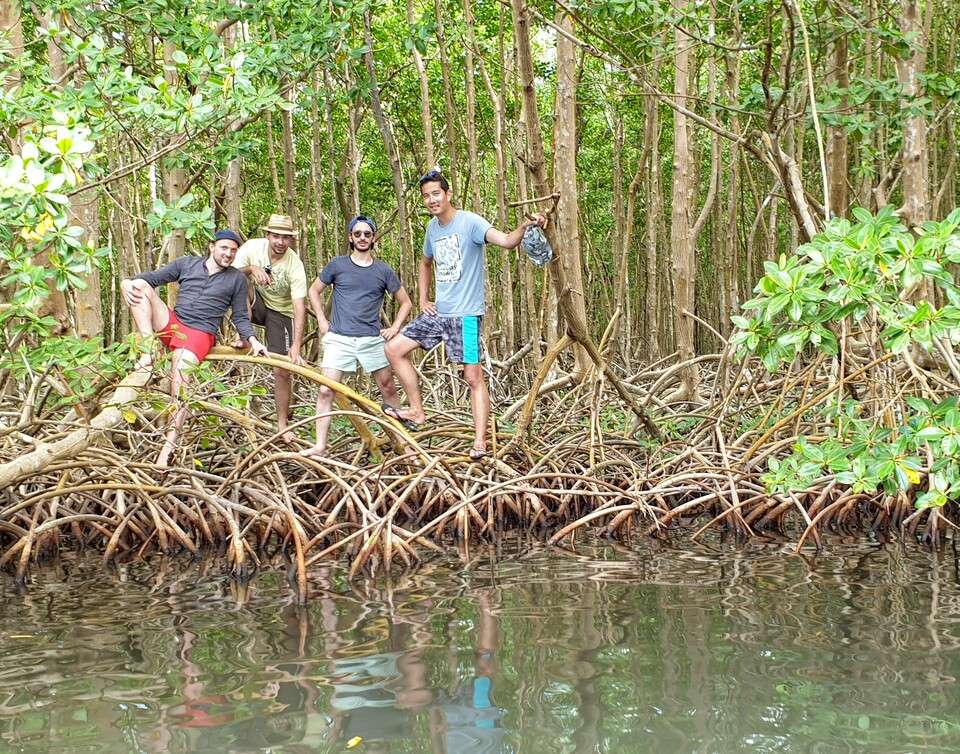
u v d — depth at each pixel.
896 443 4.15
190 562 5.41
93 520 5.60
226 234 6.05
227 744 2.52
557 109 7.51
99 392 5.40
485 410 6.31
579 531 6.41
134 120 5.78
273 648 3.48
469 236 6.04
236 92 5.72
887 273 3.88
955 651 3.29
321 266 12.33
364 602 4.28
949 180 12.64
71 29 7.48
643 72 6.98
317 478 6.79
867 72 9.27
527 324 12.16
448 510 5.86
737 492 6.30
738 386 7.51
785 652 3.31
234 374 8.77
